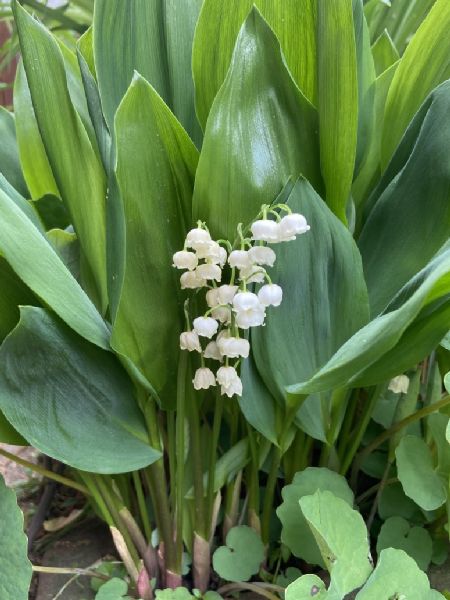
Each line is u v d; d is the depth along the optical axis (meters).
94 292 0.35
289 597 0.29
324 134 0.32
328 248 0.32
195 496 0.34
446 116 0.32
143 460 0.32
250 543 0.35
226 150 0.30
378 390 0.35
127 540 0.35
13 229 0.28
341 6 0.29
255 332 0.32
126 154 0.30
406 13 0.55
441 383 0.39
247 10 0.33
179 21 0.36
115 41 0.34
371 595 0.30
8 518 0.30
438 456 0.35
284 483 0.40
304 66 0.34
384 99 0.37
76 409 0.31
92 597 0.36
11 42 0.71
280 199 0.31
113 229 0.30
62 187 0.33
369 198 0.37
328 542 0.30
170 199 0.32
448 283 0.28
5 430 0.31
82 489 0.36
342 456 0.38
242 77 0.30
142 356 0.32
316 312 0.32
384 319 0.28
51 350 0.30
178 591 0.34
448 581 0.36
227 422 0.38
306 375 0.33
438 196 0.32
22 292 0.31
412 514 0.37
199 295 0.33
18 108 0.40
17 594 0.29
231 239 0.32
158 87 0.35
